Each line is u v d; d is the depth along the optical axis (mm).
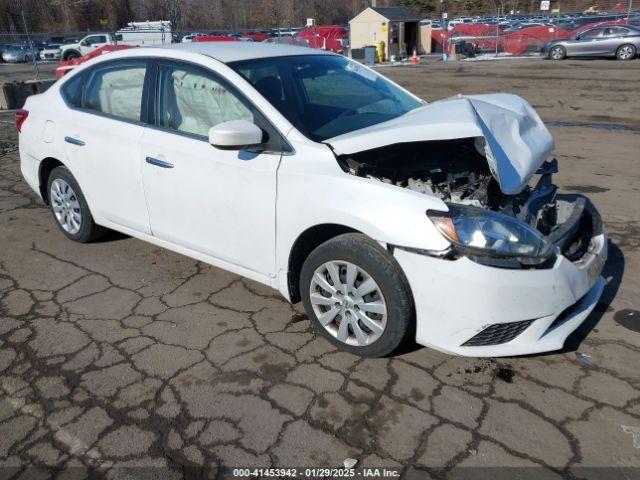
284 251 3057
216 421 2559
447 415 2568
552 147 3404
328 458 2346
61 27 41594
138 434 2490
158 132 3551
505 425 2500
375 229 2646
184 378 2855
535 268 2572
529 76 16375
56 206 4508
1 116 10703
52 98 4387
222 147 2906
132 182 3725
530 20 36125
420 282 2604
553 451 2354
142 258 4262
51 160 4414
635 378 2793
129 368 2941
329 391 2740
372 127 3137
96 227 4371
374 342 2844
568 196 3453
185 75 3463
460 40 27438
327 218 2799
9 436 2494
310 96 3436
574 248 2980
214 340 3178
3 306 3574
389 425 2516
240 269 3377
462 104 3193
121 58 3871
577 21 29281
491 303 2516
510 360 2947
